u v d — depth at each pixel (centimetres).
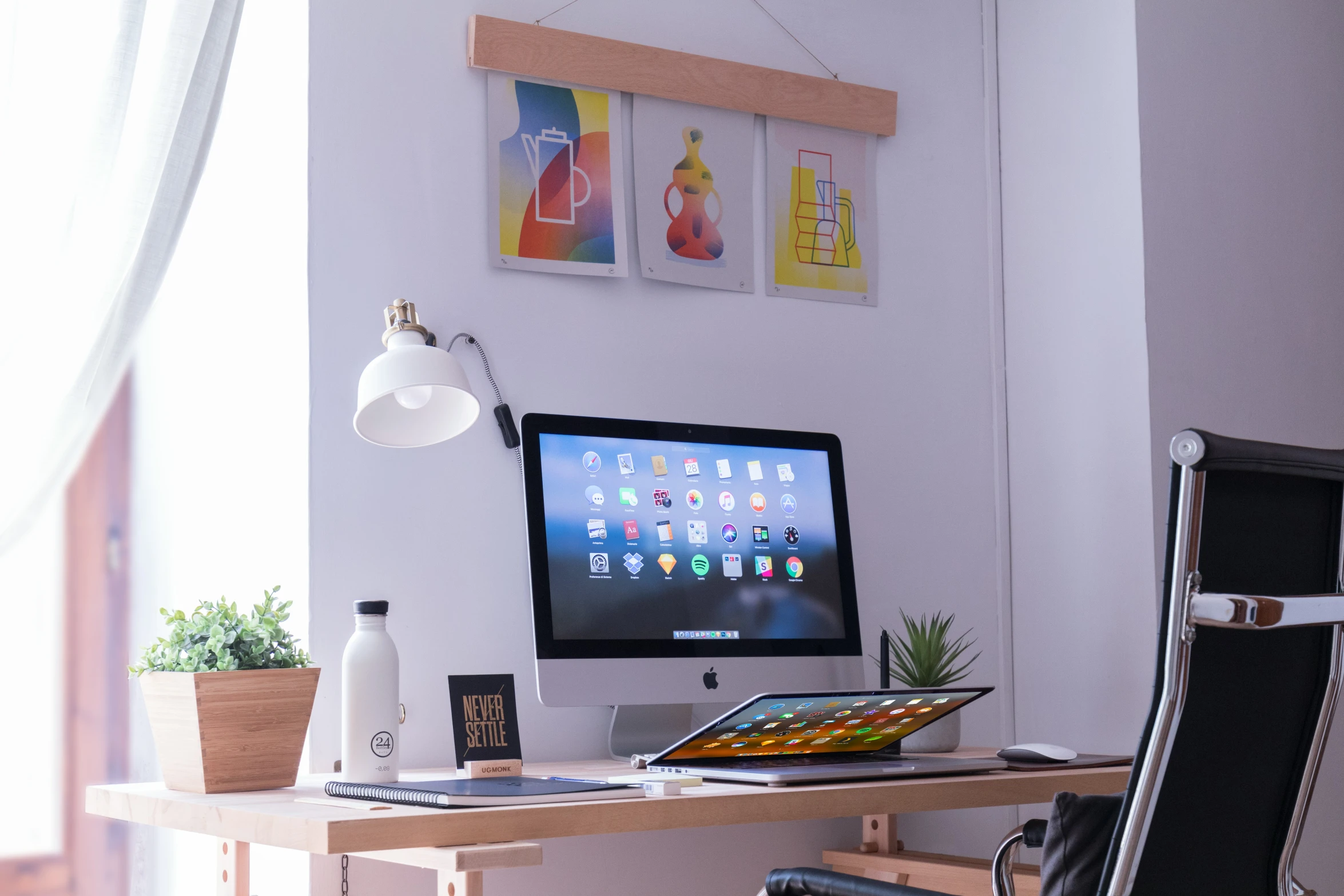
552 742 211
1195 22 263
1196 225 257
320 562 194
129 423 242
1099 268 257
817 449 219
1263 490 121
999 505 269
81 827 237
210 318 233
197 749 156
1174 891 121
